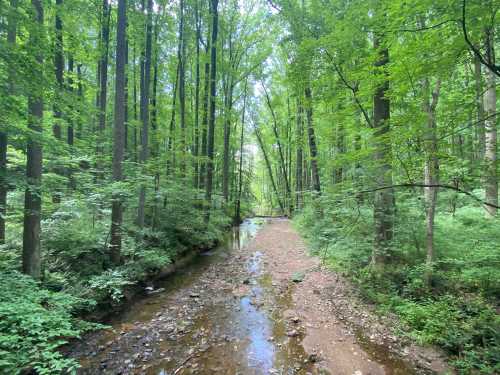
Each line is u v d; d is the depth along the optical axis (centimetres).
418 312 399
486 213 645
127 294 563
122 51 632
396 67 383
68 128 828
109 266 598
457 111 375
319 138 1245
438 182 435
